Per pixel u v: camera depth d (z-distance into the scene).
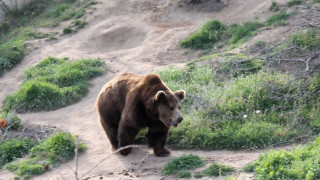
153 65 25.53
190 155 14.41
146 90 15.10
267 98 18.52
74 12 33.88
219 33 27.06
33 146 17.14
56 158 15.71
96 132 18.92
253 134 15.83
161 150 15.56
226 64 22.72
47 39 30.69
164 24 30.50
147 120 15.30
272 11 27.69
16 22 35.22
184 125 17.09
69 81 24.75
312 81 18.66
